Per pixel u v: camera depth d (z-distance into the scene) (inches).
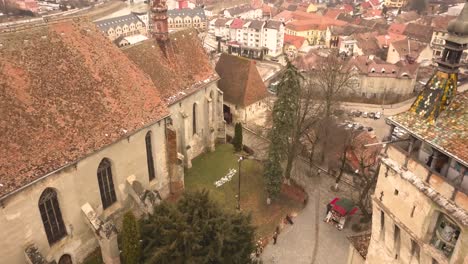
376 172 1754.4
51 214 1298.0
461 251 832.3
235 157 2315.5
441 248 898.7
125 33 6358.3
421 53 4931.1
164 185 1793.8
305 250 1715.1
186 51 2166.6
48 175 1208.8
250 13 7465.6
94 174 1389.0
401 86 3855.8
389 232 1048.2
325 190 2132.1
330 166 2276.1
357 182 2165.4
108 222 1386.6
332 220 1873.8
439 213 883.4
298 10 7785.4
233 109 2849.4
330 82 2182.6
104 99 1427.2
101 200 1460.4
